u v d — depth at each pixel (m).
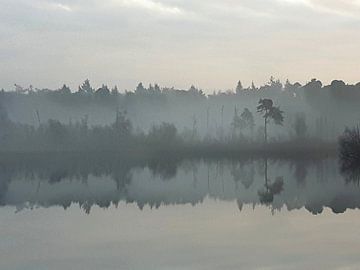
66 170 62.50
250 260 15.09
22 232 20.33
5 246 17.61
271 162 79.56
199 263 14.86
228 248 16.75
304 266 14.32
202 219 23.11
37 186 41.66
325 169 60.34
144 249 16.84
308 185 39.66
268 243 17.44
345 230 19.72
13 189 39.03
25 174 55.75
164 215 24.50
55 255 16.19
